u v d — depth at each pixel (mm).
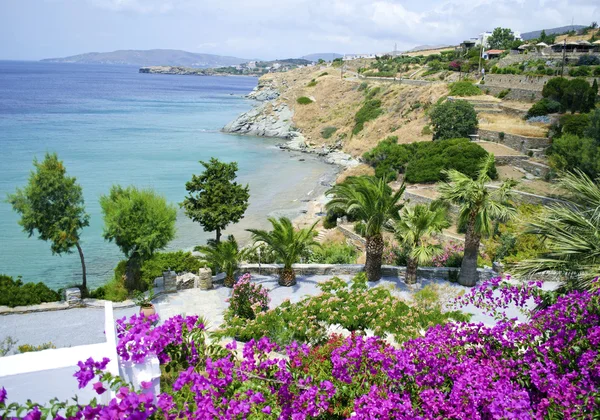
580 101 56844
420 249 23094
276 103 124875
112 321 10992
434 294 17781
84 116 128750
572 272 11906
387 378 8781
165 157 78500
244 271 26016
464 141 53625
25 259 35719
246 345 8891
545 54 91375
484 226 22000
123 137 97250
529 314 10523
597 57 79125
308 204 53906
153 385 8758
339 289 17281
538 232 13484
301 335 14789
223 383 7520
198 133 109375
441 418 7609
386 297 16297
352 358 9211
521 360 8602
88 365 6871
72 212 23281
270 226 45844
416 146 59531
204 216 32219
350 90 120000
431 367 8539
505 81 75438
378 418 7723
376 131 86062
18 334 19219
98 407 5867
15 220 44281
